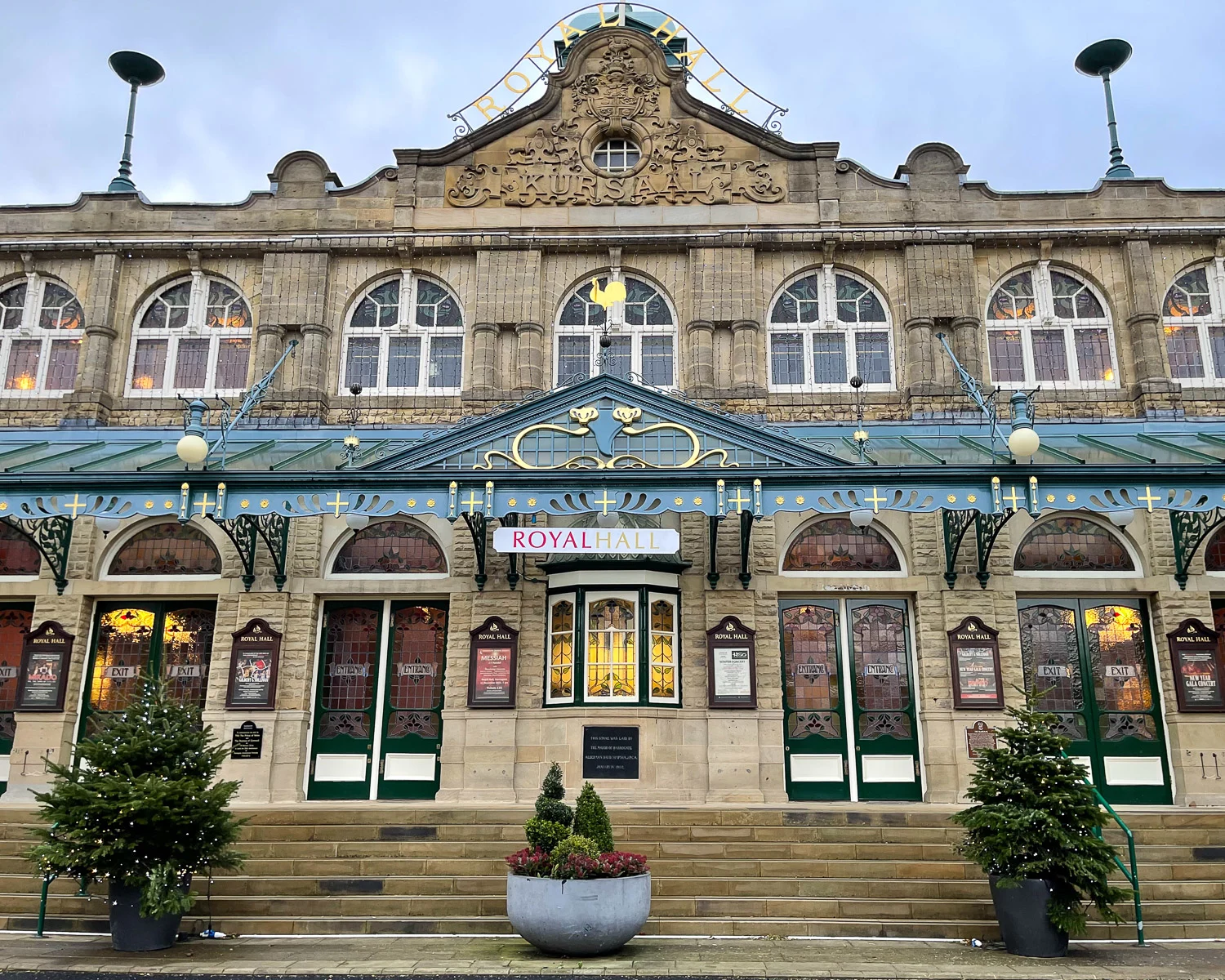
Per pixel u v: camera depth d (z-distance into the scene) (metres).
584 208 18.88
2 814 13.78
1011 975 9.58
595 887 10.17
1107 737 16.33
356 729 16.66
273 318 18.44
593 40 19.56
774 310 18.73
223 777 15.91
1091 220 18.44
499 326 18.38
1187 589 16.41
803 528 17.08
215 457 15.70
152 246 18.81
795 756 16.38
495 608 16.55
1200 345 18.27
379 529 17.23
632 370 18.45
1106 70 19.80
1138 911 11.22
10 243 18.83
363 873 12.46
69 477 13.69
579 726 15.91
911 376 17.94
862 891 12.06
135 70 20.14
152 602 17.16
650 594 16.45
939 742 15.93
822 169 18.94
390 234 18.81
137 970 9.75
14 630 17.20
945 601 16.36
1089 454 15.41
